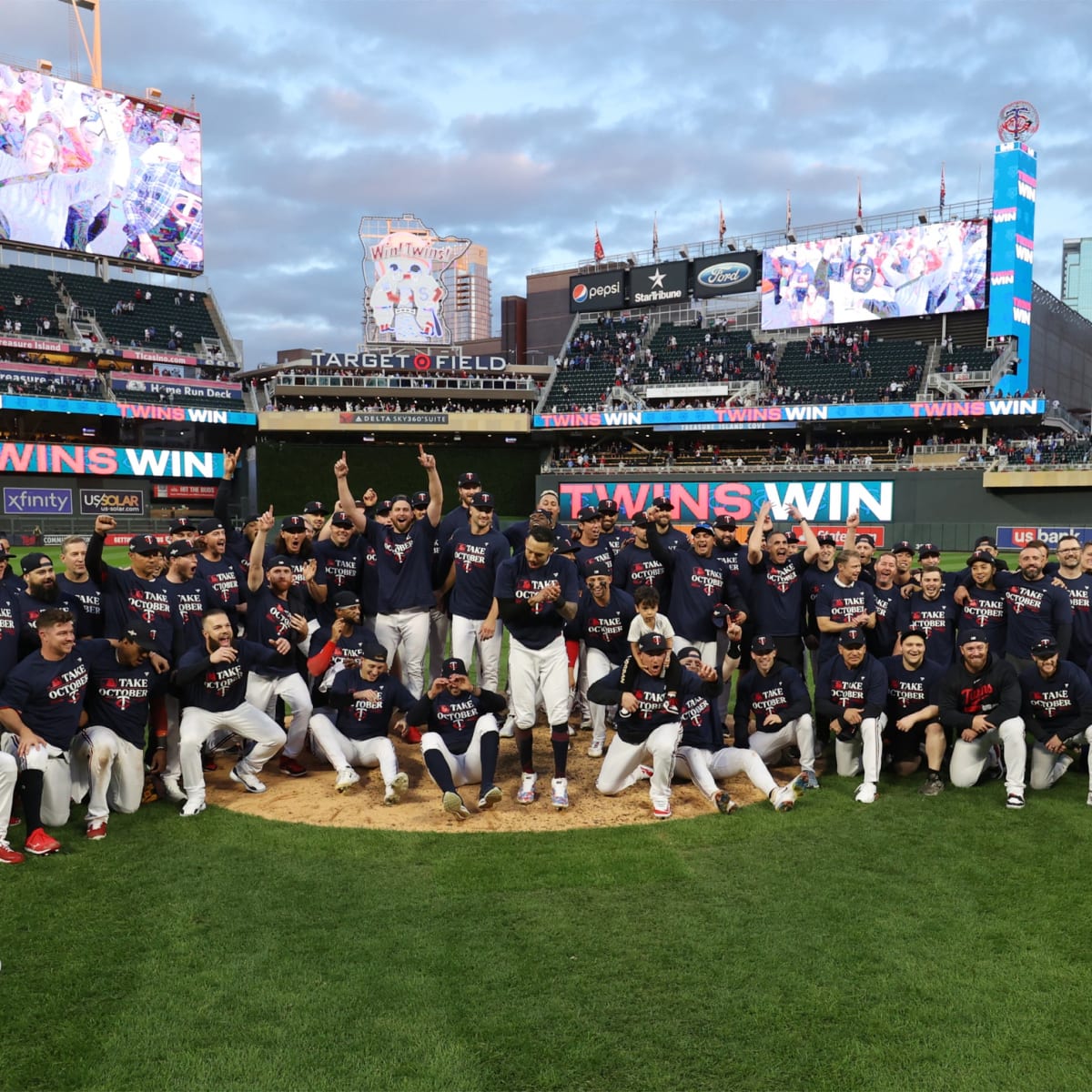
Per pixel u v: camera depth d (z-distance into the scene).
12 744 7.19
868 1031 4.55
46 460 40.03
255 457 45.50
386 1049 4.42
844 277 46.31
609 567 9.30
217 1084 4.18
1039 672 7.98
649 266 51.81
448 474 48.12
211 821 7.44
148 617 8.35
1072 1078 4.21
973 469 38.41
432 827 7.29
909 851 6.72
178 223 49.28
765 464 41.78
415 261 52.38
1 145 43.66
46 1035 4.54
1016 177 41.84
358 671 8.25
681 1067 4.29
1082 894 6.00
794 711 8.14
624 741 7.71
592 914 5.74
